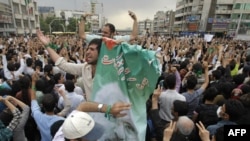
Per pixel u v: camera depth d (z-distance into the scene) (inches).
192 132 101.7
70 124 62.8
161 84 164.4
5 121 122.9
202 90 158.6
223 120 113.6
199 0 2696.9
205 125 130.2
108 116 72.9
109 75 75.0
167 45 504.1
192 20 2728.8
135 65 74.3
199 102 156.8
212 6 2497.5
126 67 75.1
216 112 130.5
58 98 170.4
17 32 2078.0
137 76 75.0
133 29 115.6
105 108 67.2
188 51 468.8
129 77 75.4
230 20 2188.7
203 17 2603.3
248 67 239.3
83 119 63.9
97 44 78.5
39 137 152.3
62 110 150.9
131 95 75.9
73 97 151.4
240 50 579.2
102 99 73.6
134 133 75.3
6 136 109.2
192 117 144.6
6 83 203.6
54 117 120.5
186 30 2849.4
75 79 207.0
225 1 2412.6
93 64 81.4
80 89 162.9
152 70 74.0
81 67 89.5
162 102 138.2
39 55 375.2
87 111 69.1
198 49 436.5
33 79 141.3
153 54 74.0
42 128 118.2
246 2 2026.3
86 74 84.0
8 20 1873.8
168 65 281.0
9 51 398.0
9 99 125.0
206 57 356.8
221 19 2262.6
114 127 73.4
